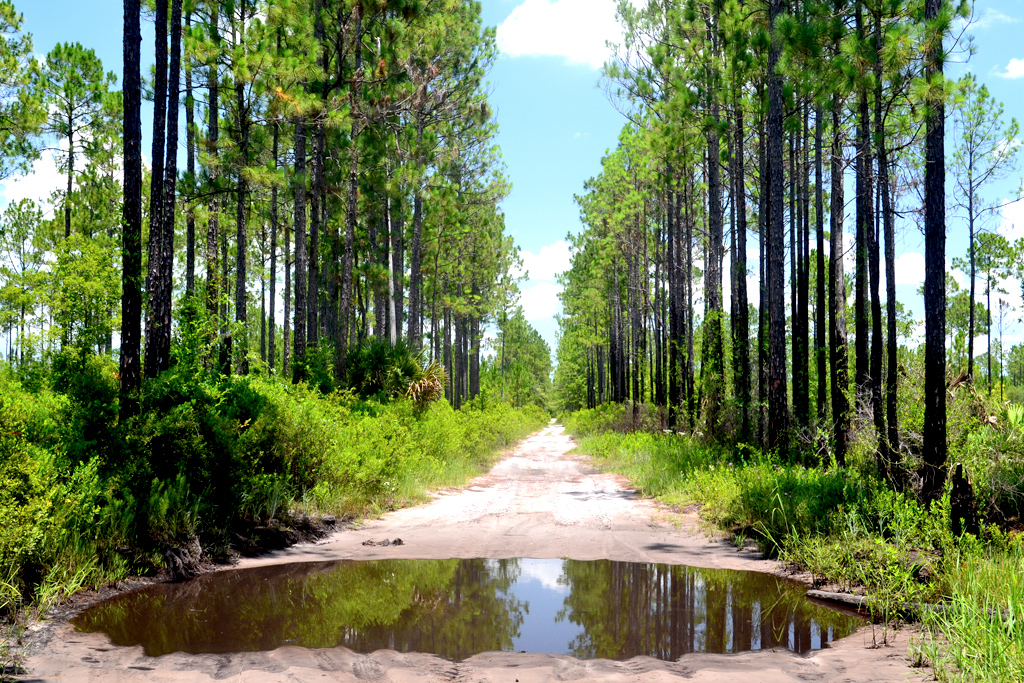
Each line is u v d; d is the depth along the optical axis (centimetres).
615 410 3534
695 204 2597
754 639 507
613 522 1042
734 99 1655
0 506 579
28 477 620
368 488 1181
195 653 465
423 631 525
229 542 809
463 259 3838
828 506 842
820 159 1485
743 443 1462
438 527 1005
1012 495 834
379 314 2802
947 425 1014
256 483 912
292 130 2145
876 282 1211
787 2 1285
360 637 509
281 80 1642
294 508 981
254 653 464
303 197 1794
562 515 1107
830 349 1552
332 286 2670
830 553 688
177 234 2158
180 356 1115
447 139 2814
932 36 827
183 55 1584
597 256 3697
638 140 2378
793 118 1473
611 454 2167
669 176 2180
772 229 1334
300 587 670
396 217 2491
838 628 533
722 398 1830
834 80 1046
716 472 1224
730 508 981
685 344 2262
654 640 504
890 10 998
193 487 839
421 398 1923
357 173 2252
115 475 750
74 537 645
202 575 719
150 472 791
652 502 1257
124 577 670
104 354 1216
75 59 2380
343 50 2095
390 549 854
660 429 2427
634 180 2745
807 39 1038
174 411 846
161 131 1027
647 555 817
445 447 1777
